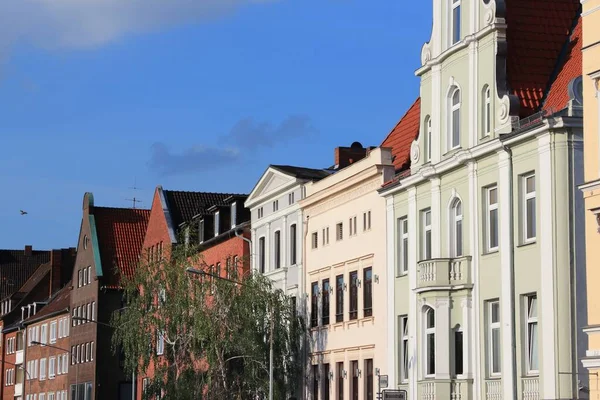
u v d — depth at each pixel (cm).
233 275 7994
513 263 5425
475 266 5759
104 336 13400
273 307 7831
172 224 11725
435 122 6250
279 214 8512
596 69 4200
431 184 6259
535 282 5250
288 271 8319
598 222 4144
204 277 8106
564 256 5088
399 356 6644
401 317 6669
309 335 7894
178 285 8038
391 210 6806
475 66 5850
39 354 15975
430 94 6347
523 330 5362
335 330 7538
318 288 7856
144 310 8244
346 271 7419
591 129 4228
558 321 5066
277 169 8450
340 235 7569
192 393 7656
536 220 5262
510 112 5500
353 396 7300
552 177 5131
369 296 7106
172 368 7856
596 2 4225
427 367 6191
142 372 8225
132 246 13862
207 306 7819
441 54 6181
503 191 5516
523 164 5381
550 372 5078
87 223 14138
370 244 7069
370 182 7081
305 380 7888
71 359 14275
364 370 7131
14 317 17575
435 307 5938
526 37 5794
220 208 9988
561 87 5544
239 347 7638
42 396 15650
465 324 5791
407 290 6550
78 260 14388
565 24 5891
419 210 6438
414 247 6469
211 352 7631
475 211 5772
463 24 5997
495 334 5631
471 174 5806
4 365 17650
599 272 4166
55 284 16838
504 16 5700
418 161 6475
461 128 5972
